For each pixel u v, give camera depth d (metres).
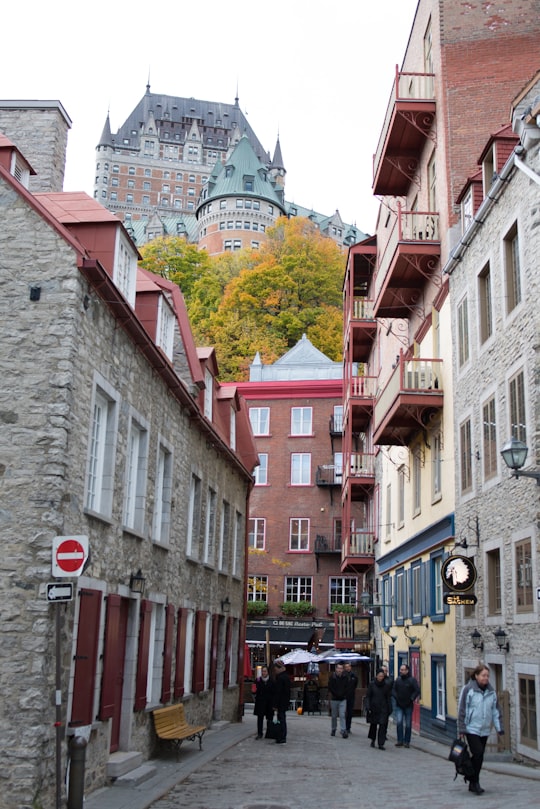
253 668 42.91
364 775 13.19
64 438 10.23
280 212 138.12
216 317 79.12
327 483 45.09
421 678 22.56
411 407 21.22
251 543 45.59
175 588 16.89
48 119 15.86
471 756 11.01
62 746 10.09
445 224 21.30
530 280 14.51
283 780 12.59
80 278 10.85
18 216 10.89
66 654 10.34
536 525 13.86
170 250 100.62
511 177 15.61
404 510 26.19
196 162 193.25
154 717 14.59
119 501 12.72
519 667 14.56
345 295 38.03
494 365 16.55
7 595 9.77
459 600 16.75
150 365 14.59
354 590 44.22
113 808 9.80
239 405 27.23
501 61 22.08
